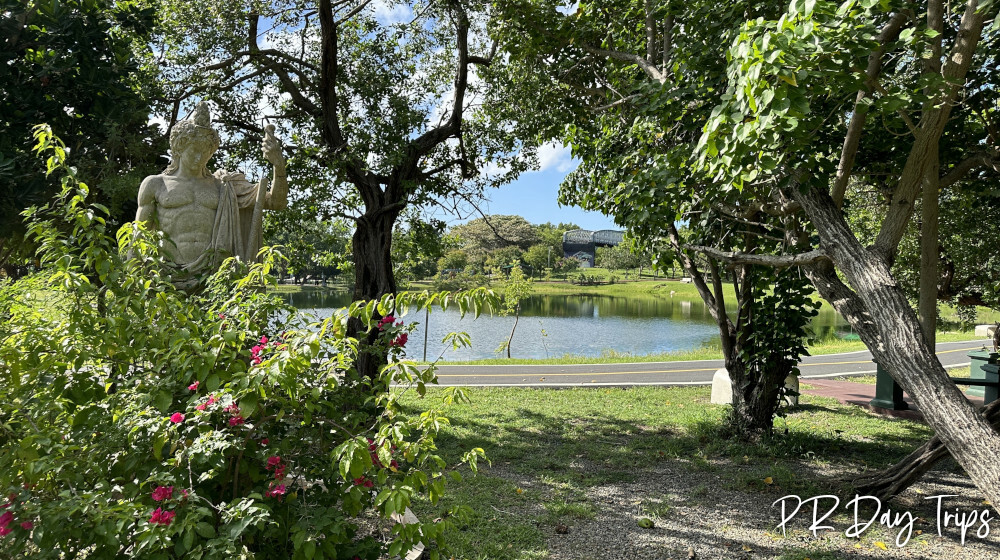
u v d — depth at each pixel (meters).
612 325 37.34
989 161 5.34
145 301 2.97
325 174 9.83
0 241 7.48
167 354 2.85
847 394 11.84
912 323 4.46
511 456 7.36
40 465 2.41
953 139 6.30
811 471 6.94
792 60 3.83
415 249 12.77
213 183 5.12
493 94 11.34
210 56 10.19
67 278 2.78
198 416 2.62
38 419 2.75
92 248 2.88
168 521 2.34
